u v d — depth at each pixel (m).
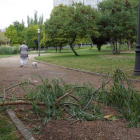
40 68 11.80
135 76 7.70
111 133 2.85
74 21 20.81
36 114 3.63
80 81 7.26
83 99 4.40
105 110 3.92
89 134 2.82
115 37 23.44
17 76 8.40
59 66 12.49
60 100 3.82
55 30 21.50
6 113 3.63
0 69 11.19
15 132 2.86
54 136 2.77
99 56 20.03
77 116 3.51
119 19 21.52
